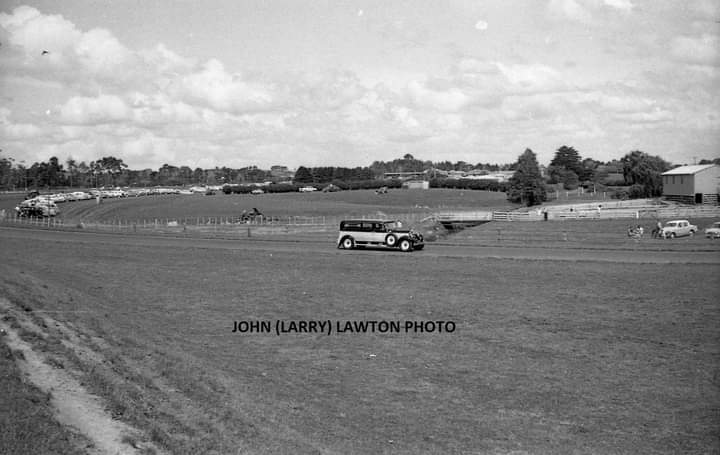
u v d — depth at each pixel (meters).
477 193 175.75
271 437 15.22
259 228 80.88
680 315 28.23
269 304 31.62
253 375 20.72
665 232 62.25
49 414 13.87
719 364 22.06
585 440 16.58
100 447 13.00
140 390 16.61
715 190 100.25
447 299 32.28
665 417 17.98
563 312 29.33
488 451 15.87
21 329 20.19
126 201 134.88
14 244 57.31
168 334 25.20
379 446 15.78
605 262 42.91
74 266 43.56
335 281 37.62
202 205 128.88
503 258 45.44
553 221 76.69
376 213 100.88
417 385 20.42
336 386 20.16
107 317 25.66
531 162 120.62
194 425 15.05
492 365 22.34
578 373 21.47
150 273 41.09
